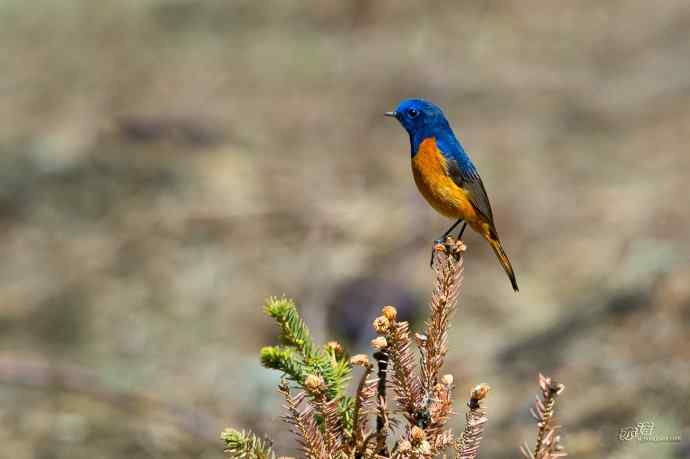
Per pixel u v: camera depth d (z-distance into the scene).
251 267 13.68
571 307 11.78
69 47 23.97
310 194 15.76
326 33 23.81
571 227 14.08
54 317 12.77
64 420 10.38
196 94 20.28
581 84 20.09
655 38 21.94
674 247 12.59
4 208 15.57
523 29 23.55
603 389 9.48
